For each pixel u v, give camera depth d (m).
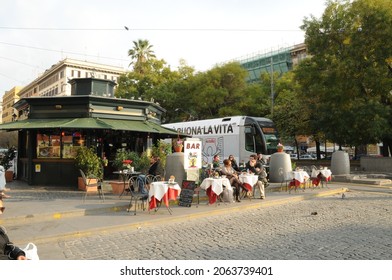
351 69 21.48
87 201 10.53
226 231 7.58
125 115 15.44
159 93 36.50
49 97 14.53
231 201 10.92
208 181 10.64
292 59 64.38
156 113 17.98
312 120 26.91
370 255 5.59
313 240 6.63
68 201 10.45
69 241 6.83
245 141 20.22
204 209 9.84
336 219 8.72
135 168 13.37
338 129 23.78
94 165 13.11
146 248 6.25
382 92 21.56
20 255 3.21
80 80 16.80
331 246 6.18
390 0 20.33
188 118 39.97
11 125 13.92
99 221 8.19
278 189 14.51
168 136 18.80
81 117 14.42
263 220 8.79
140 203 10.30
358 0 21.62
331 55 23.31
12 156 17.34
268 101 34.97
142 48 48.41
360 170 24.78
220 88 34.16
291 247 6.15
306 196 12.70
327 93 23.39
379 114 21.06
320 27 23.80
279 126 31.52
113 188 12.43
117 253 5.94
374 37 20.69
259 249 6.05
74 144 14.53
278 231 7.46
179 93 37.22
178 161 11.55
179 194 10.48
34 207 9.27
